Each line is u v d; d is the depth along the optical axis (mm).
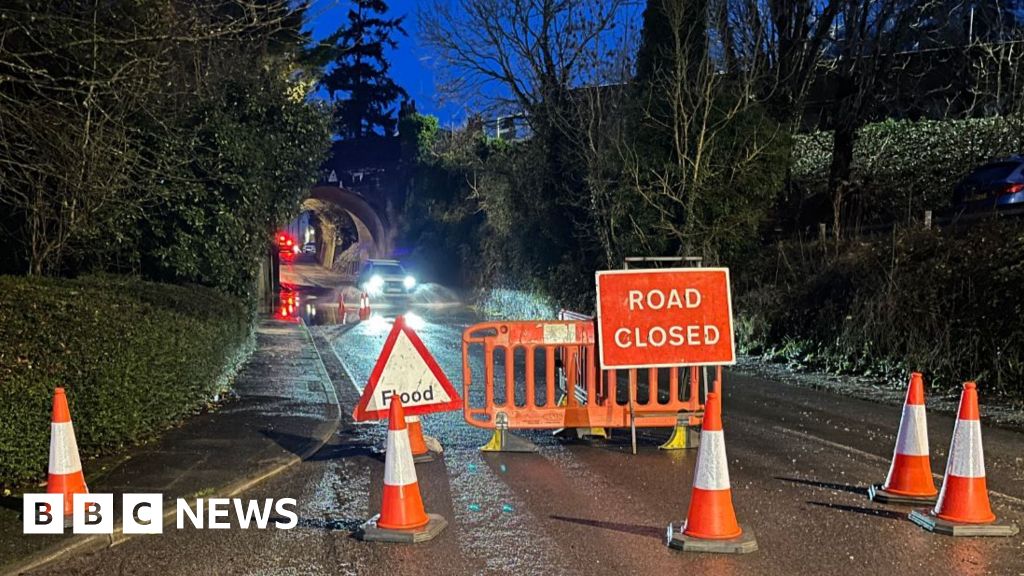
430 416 9562
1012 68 22031
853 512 5781
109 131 8617
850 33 19094
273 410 9477
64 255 10227
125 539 5188
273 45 14688
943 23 23391
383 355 7520
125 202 9352
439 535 5312
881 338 11930
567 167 21641
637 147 16906
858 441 8086
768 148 16453
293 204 15219
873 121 25375
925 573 4609
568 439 8305
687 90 15805
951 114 24500
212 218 12172
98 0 7848
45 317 6543
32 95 8414
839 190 19906
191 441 7730
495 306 27891
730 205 16344
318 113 15305
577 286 21891
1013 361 9750
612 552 4980
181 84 9852
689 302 7715
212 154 12016
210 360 9695
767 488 6398
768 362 13984
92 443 6652
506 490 6387
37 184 8758
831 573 4617
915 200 20969
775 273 16781
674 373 7902
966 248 11445
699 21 16656
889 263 12719
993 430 8328
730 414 9508
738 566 4730
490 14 21750
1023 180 15477
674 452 7734
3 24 7414
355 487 6520
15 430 5566
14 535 4980
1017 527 5355
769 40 19203
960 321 10609
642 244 17047
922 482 6016
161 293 9656
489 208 29328
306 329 20094
